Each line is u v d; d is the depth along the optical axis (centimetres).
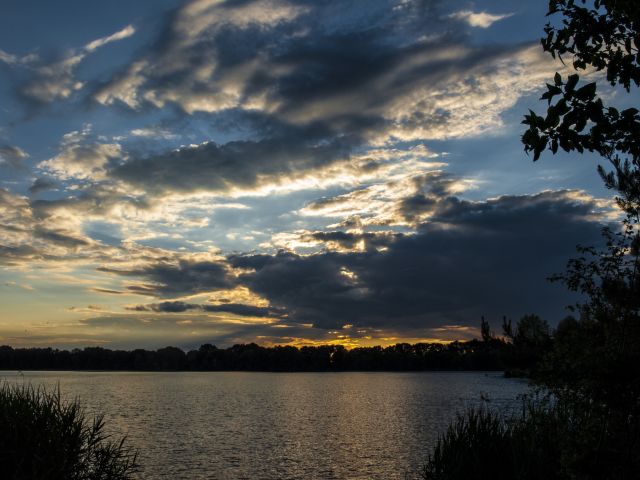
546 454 1167
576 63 705
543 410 1255
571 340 960
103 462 1238
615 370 853
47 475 1095
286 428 5025
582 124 612
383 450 3656
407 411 6762
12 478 1075
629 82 662
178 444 3941
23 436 1152
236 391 12425
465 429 1320
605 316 957
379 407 7550
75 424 1215
